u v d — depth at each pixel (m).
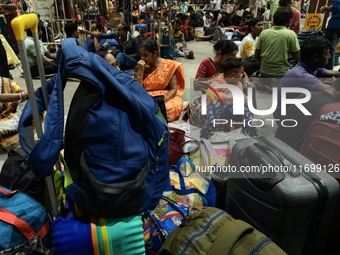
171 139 1.82
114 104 1.01
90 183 0.96
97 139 0.97
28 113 1.17
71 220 1.07
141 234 1.06
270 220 1.13
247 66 4.08
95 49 5.30
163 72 2.72
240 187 1.30
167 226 1.27
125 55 5.06
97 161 0.98
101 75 0.99
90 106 0.98
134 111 1.02
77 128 0.98
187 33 8.50
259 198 1.17
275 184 1.10
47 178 1.11
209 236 1.04
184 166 1.65
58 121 1.00
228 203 1.43
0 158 2.38
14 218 1.15
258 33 4.56
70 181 1.03
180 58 6.38
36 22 1.04
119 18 6.70
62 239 1.02
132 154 1.00
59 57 1.08
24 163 1.42
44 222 1.22
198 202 1.42
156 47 2.70
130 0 6.70
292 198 1.05
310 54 1.95
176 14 8.60
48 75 4.31
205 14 10.73
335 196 1.10
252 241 1.00
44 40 6.23
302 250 1.17
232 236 0.98
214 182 1.59
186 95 2.85
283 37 3.41
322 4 5.48
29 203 1.21
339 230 1.34
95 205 0.99
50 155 0.98
